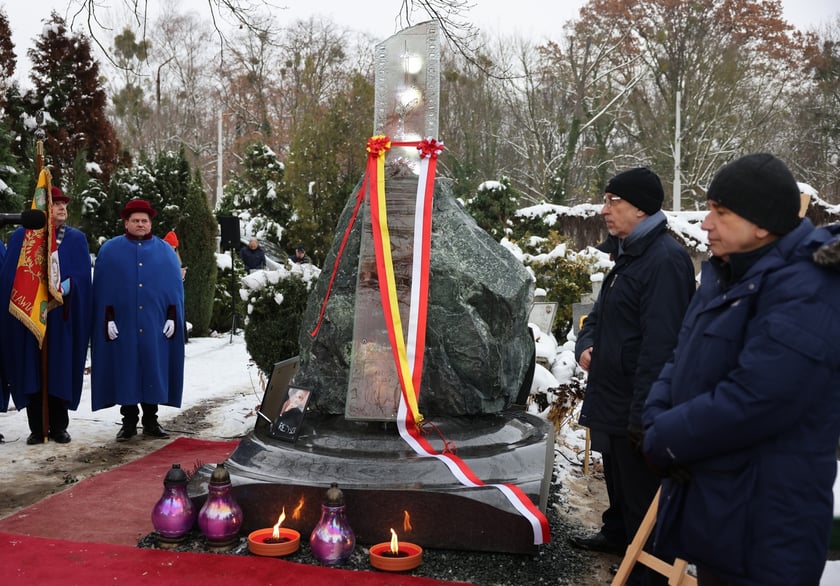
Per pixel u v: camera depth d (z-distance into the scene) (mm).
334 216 15133
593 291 11602
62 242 6211
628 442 3344
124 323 6211
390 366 4297
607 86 36250
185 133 42719
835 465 1950
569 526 4301
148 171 14859
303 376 4625
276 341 7270
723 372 2041
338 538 3510
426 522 3689
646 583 3170
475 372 4348
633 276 3361
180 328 6516
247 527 3836
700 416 1963
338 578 3383
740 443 1938
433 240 4480
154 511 3738
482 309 4465
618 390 3420
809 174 35906
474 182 29000
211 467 4148
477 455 4027
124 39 19000
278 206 24172
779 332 1892
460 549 3697
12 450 5984
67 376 6098
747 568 1959
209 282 14367
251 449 4195
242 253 17484
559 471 5434
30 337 6016
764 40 34219
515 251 12266
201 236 14180
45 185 5848
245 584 3307
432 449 4062
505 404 4699
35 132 16047
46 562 3521
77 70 18141
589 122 33344
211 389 9219
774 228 2039
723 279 2166
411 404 4156
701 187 32594
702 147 33625
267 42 9117
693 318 2227
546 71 35156
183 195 14773
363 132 15156
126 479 5070
